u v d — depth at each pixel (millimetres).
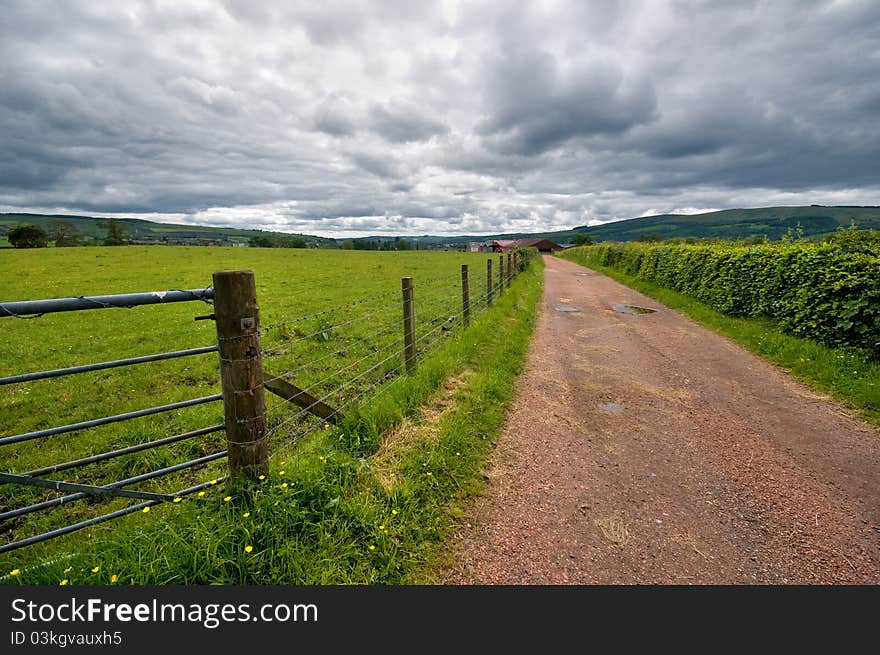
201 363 8844
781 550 3252
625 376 7277
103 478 4547
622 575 3012
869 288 6988
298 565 2785
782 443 4898
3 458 4969
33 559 3170
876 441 4918
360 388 6977
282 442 5098
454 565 3049
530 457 4570
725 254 12742
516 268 22922
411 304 6219
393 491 3525
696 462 4500
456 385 6184
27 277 25078
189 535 2840
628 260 26328
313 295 19516
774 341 8578
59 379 7957
